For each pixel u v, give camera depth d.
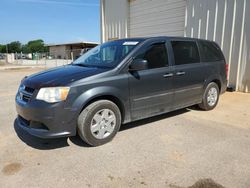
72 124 3.23
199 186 2.52
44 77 3.46
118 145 3.53
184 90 4.62
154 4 10.45
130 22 11.91
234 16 7.39
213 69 5.25
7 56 42.25
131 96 3.75
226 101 6.38
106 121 3.54
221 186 2.52
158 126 4.35
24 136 3.89
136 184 2.55
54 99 3.09
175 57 4.44
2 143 3.62
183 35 9.23
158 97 4.15
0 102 6.59
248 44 7.17
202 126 4.37
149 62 4.01
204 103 5.24
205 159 3.09
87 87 3.28
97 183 2.58
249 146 3.50
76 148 3.43
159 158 3.12
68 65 4.38
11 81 11.84
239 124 4.50
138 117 3.97
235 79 7.65
